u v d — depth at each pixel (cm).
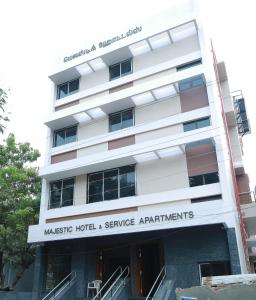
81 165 2031
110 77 2283
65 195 2131
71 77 2425
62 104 2373
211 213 1562
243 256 1659
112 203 1923
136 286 1820
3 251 2170
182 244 1708
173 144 1816
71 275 1934
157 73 2097
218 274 1600
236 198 1809
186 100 1955
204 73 1872
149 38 2131
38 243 2050
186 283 1631
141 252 1925
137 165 1956
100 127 2183
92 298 1792
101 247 2012
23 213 2089
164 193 1803
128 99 2044
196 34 2077
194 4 2061
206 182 1750
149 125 1992
